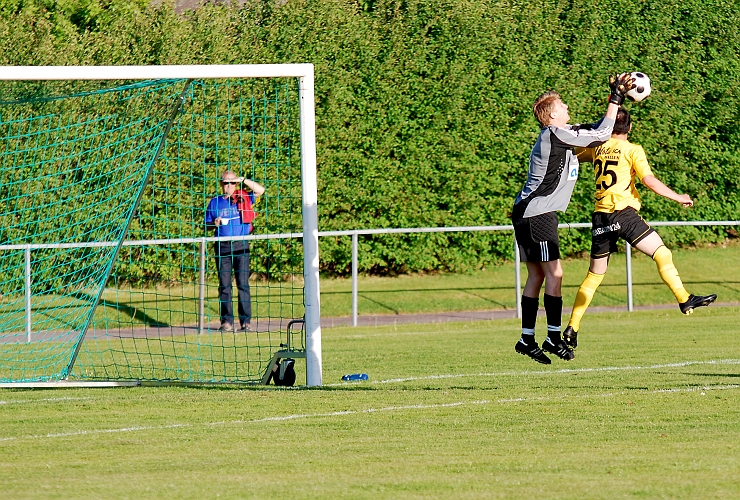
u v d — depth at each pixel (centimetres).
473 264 6462
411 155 6303
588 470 1902
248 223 4522
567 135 2630
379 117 6244
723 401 2617
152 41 5816
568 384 3027
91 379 3372
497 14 6378
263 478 1900
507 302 5819
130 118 5044
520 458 2019
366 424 2425
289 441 2245
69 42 5781
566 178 2688
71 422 2541
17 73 2948
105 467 2022
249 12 6047
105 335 4731
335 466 1988
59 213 5206
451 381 3175
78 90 5181
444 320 5206
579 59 6500
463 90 6291
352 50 6203
